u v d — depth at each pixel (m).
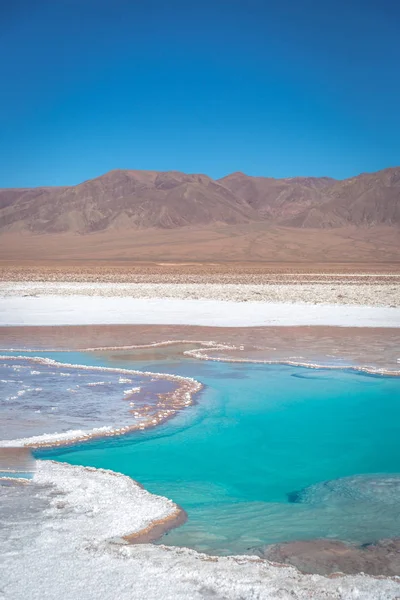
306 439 8.56
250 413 9.73
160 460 7.62
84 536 5.20
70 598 4.24
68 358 14.00
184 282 44.28
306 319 20.95
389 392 11.11
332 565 4.97
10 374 12.06
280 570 4.76
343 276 56.00
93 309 23.66
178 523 5.77
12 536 5.17
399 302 26.92
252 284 42.53
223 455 7.85
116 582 4.46
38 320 20.41
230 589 4.44
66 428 8.56
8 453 7.46
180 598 4.29
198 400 10.44
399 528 5.72
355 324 19.78
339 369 12.88
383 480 7.09
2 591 4.31
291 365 13.32
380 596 4.39
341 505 6.32
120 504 5.93
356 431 8.91
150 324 19.70
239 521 5.86
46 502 5.94
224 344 15.84
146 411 9.58
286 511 6.14
